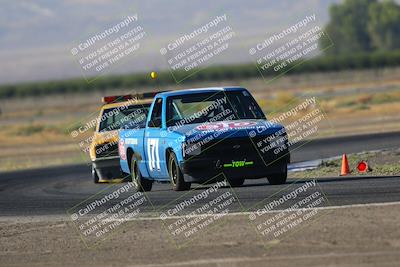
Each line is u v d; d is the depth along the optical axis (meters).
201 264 28.77
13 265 30.92
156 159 47.41
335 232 31.52
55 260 31.30
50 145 132.25
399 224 31.52
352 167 57.03
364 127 110.00
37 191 58.44
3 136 164.75
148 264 29.36
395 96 173.12
